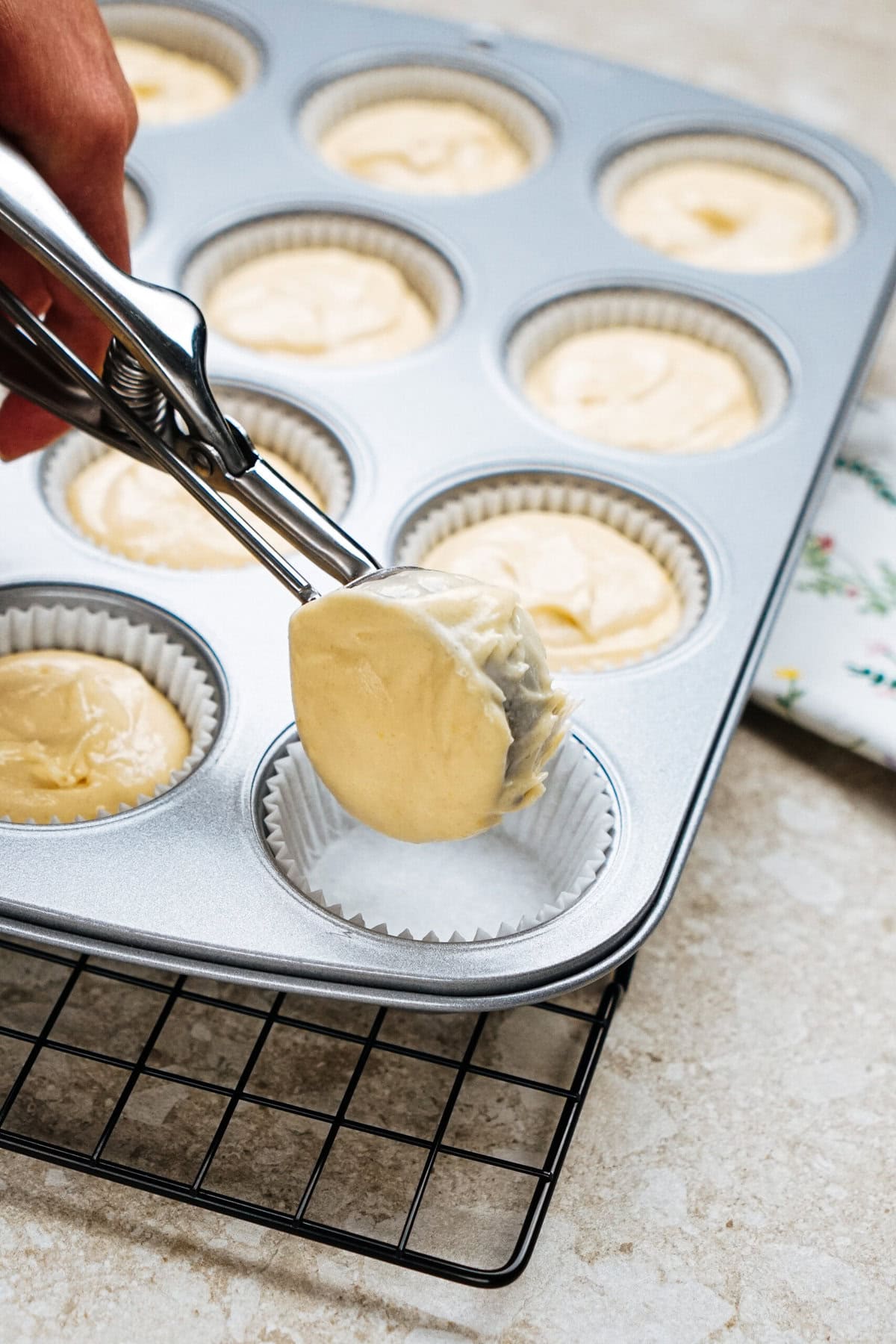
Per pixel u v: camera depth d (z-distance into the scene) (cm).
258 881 47
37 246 45
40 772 50
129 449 48
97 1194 47
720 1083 50
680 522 55
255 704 50
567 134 67
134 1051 49
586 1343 46
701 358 62
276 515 46
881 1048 51
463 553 56
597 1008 51
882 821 55
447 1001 46
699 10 83
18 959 50
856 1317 47
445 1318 46
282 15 70
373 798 46
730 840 54
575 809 50
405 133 69
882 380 67
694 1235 47
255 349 60
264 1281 46
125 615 52
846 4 84
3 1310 46
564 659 54
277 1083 49
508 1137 48
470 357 59
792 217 67
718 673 51
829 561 60
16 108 47
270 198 63
